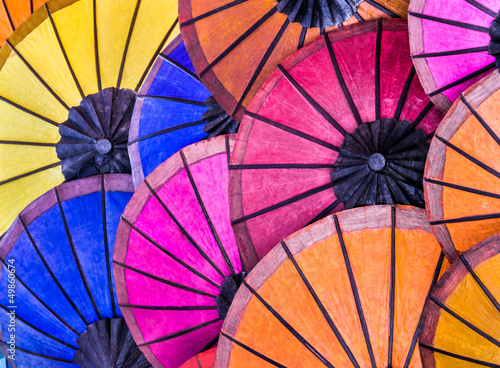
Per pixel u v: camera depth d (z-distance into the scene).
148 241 1.56
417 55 1.26
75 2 1.67
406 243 1.28
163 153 1.68
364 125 1.36
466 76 1.25
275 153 1.42
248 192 1.44
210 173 1.53
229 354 1.33
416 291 1.28
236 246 1.55
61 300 1.69
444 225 1.23
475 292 1.18
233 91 1.51
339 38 1.39
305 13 1.39
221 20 1.44
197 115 1.66
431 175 1.23
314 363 1.31
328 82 1.39
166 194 1.55
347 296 1.30
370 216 1.28
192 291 1.57
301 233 1.30
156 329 1.59
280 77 1.42
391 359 1.29
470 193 1.21
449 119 1.21
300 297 1.31
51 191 1.66
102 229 1.69
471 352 1.19
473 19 1.20
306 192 1.42
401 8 1.35
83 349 1.68
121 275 1.57
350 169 1.36
